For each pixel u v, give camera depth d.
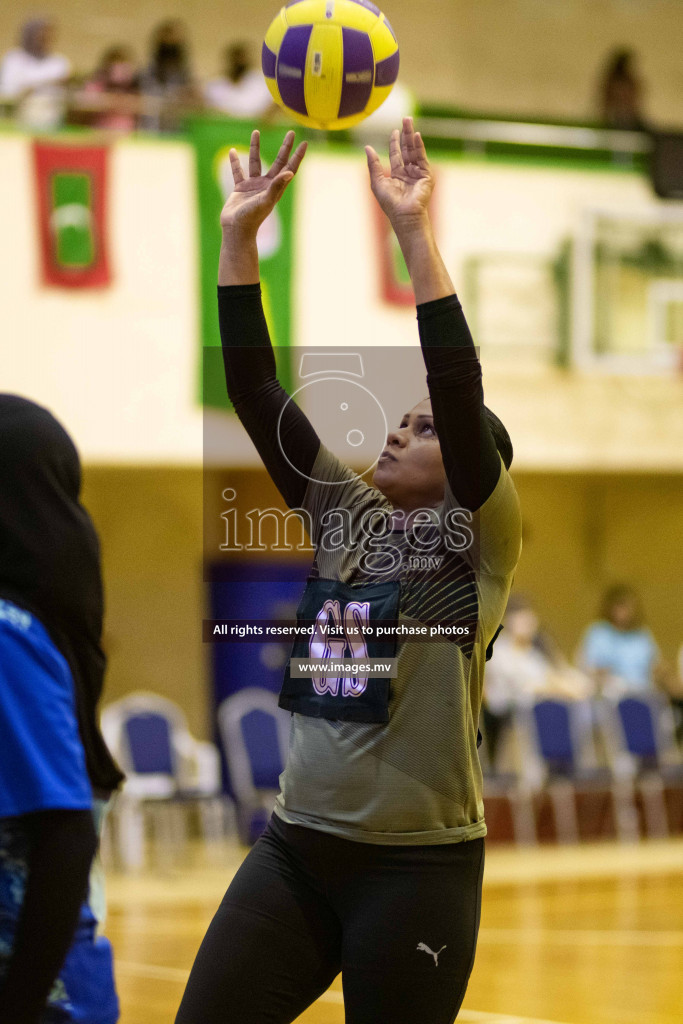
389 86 8.00
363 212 27.36
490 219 28.86
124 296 25.91
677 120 39.16
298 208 26.91
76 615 4.40
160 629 32.50
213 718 32.84
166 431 25.98
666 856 26.28
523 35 38.62
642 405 29.92
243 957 5.76
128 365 25.89
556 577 35.78
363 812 5.69
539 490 35.78
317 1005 13.23
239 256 6.46
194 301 26.28
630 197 29.83
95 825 4.55
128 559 32.34
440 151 28.58
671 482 36.41
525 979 14.12
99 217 25.84
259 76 27.23
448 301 5.73
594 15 39.06
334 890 5.78
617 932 17.28
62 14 33.06
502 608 6.04
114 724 26.69
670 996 13.16
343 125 8.08
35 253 25.53
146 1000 12.87
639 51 39.31
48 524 4.36
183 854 27.03
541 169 29.22
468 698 5.87
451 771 5.75
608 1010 12.51
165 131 26.30
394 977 5.52
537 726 28.16
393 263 27.52
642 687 30.03
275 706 28.05
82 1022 4.38
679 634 36.16
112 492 32.22
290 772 6.00
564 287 29.39
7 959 4.16
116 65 26.52
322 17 7.79
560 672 29.38
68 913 4.13
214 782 27.66
